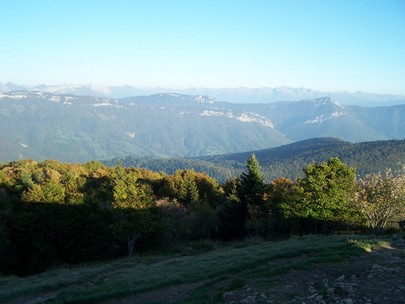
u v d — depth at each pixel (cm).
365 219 3450
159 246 4375
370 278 1420
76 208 4122
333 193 3622
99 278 2491
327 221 3669
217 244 4203
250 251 2536
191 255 3256
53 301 1856
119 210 3953
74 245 4059
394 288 1302
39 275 3005
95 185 7106
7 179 6681
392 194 3147
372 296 1252
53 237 3975
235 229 4816
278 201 4416
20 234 3934
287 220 3956
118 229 3800
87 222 4116
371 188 3353
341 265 1648
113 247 4225
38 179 6769
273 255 2039
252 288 1484
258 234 4291
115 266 2953
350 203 3531
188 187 6556
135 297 1748
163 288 1831
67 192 4450
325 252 1920
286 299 1312
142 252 4147
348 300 1200
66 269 3269
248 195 4906
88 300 1753
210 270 2070
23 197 4331
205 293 1577
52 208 4081
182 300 1544
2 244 3694
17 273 3800
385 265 1575
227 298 1434
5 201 5297
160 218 4194
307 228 3912
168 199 5694
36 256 3856
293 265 1698
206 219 5156
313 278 1527
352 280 1430
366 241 2086
